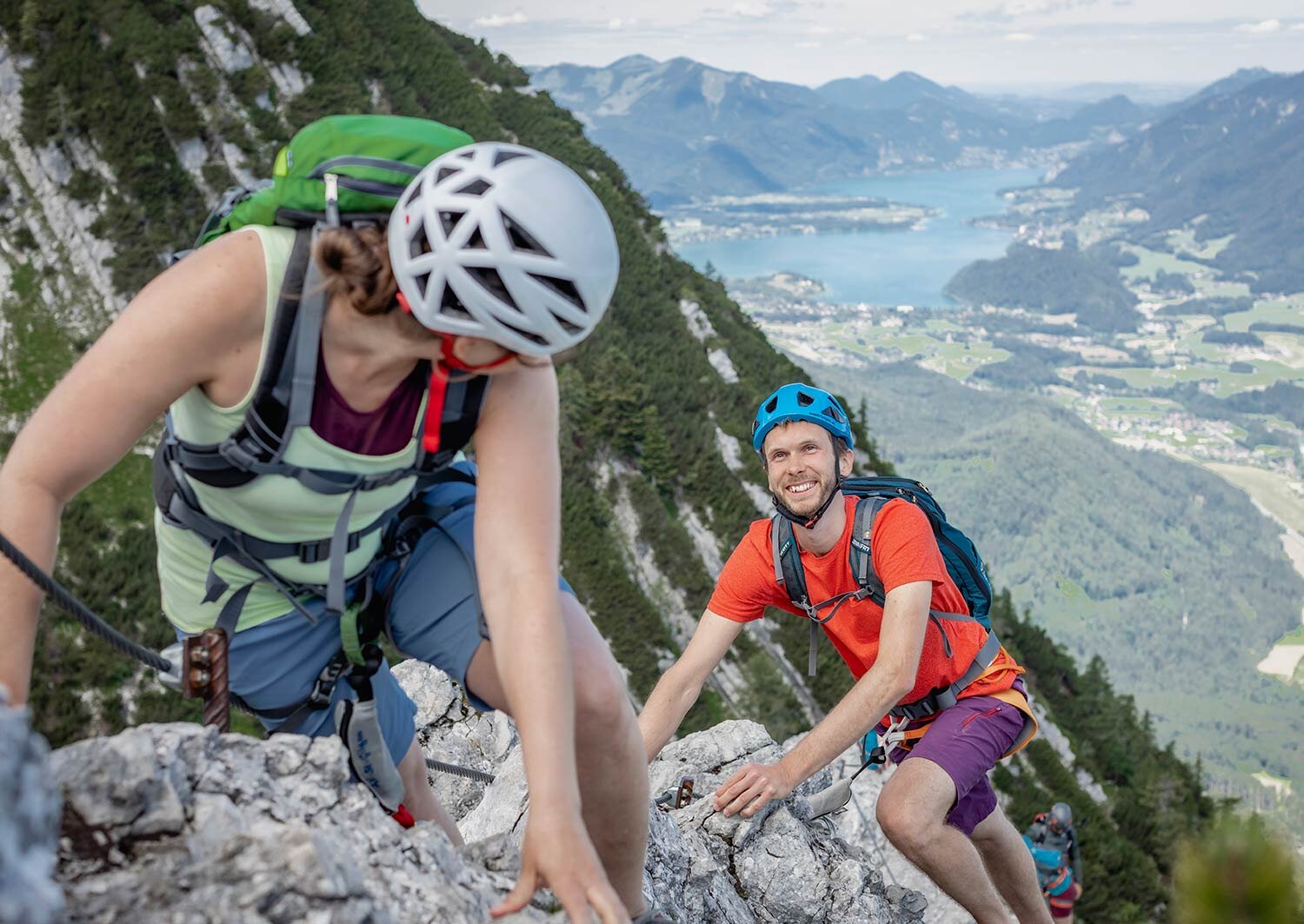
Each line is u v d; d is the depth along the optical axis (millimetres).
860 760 8258
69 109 119062
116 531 88375
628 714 2514
